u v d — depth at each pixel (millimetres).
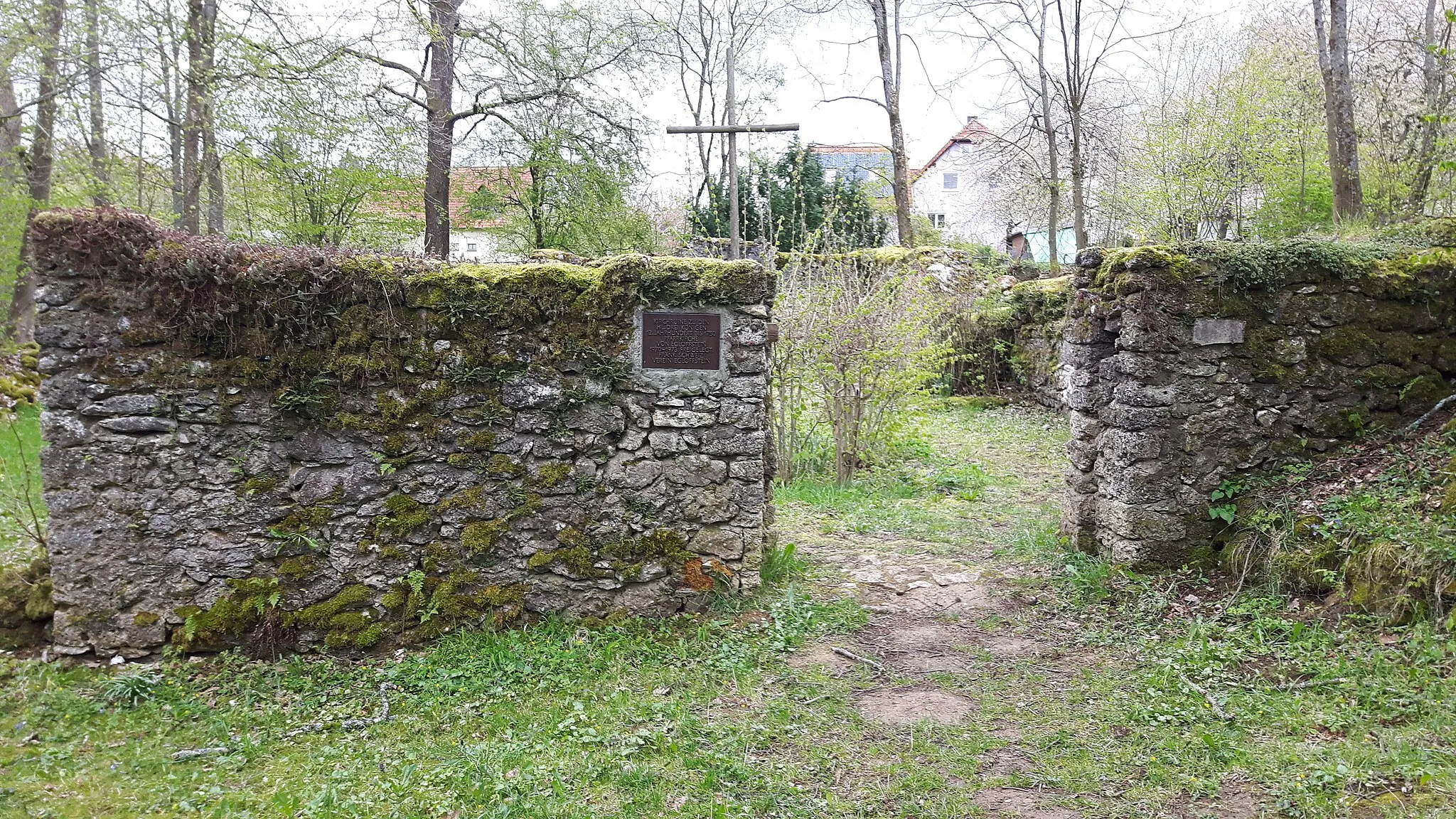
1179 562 5285
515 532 4645
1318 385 5340
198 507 4246
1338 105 8453
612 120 13445
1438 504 4355
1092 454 5902
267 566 4344
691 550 4836
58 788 3182
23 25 10250
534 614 4684
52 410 4070
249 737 3584
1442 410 5340
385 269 4426
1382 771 3055
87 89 10852
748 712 3857
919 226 21391
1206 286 5227
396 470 4492
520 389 4598
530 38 13070
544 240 14180
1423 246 5680
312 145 11094
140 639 4195
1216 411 5281
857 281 9273
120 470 4152
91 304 4082
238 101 10242
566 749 3480
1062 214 20625
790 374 8688
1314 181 11578
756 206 16234
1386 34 12164
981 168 26156
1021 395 13602
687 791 3188
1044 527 6754
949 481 8578
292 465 4363
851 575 5836
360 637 4406
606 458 4719
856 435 8727
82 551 4141
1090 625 4812
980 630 4879
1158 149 13352
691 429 4789
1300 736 3396
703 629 4621
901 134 18906
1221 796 3082
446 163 12867
